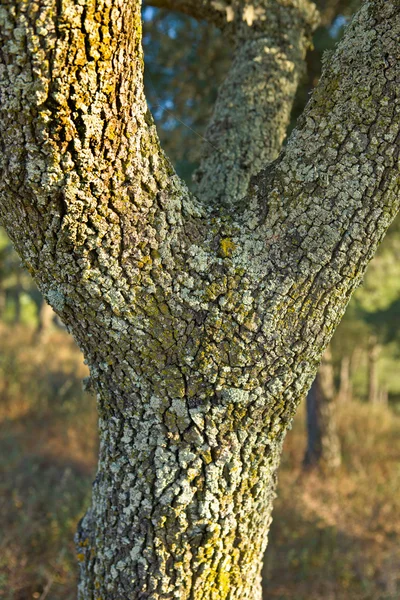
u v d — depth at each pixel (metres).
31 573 2.57
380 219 1.50
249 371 1.51
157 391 1.52
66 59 1.31
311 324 1.52
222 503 1.58
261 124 1.96
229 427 1.54
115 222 1.43
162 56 3.09
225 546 1.61
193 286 1.49
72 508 3.17
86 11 1.30
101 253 1.44
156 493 1.57
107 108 1.36
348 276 1.52
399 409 8.68
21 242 1.46
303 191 1.51
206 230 1.52
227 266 1.50
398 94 1.46
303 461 4.79
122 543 1.61
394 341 8.38
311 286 1.51
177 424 1.54
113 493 1.61
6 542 2.76
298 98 3.10
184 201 1.51
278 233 1.51
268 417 1.56
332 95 1.50
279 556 3.03
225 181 1.92
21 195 1.39
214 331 1.50
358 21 1.50
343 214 1.49
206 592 1.63
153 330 1.49
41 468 3.84
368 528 3.56
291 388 1.55
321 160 1.50
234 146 1.94
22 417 5.02
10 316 15.38
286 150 1.55
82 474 3.81
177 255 1.48
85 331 1.51
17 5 1.29
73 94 1.33
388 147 1.47
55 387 6.05
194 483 1.56
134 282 1.46
